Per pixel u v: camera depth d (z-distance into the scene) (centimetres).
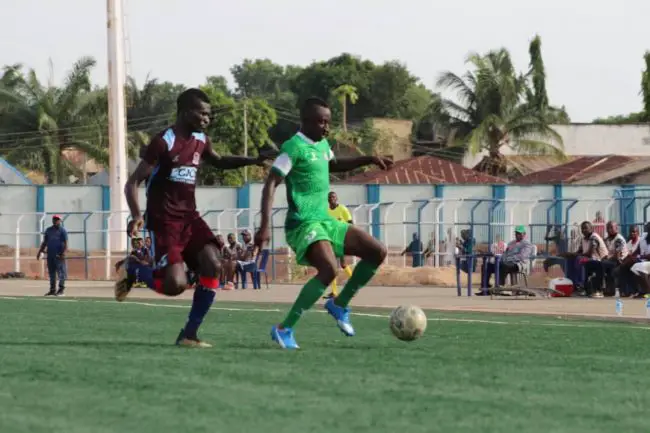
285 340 1241
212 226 4831
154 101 10319
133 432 668
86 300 2655
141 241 2623
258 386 883
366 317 1934
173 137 1222
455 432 680
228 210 4350
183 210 1238
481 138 8944
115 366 1020
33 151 8269
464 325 1712
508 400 822
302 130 1266
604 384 925
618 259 2745
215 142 9106
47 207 5906
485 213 5503
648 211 3991
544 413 761
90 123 8438
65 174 8500
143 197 5250
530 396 845
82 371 977
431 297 2781
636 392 876
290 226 1265
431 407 781
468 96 9244
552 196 5681
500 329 1620
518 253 2862
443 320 1869
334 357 1123
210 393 841
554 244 3666
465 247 3703
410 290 3234
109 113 5150
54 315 1956
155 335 1447
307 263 1262
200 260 1248
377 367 1030
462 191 5594
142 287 3472
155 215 1233
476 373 993
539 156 9306
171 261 1227
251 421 712
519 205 4797
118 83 5144
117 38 5141
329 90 11725
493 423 716
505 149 9569
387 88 12044
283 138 11425
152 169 1224
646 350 1261
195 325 1250
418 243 4056
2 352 1159
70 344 1272
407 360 1100
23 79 8450
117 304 2419
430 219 5478
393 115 12081
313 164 1254
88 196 5956
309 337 1420
